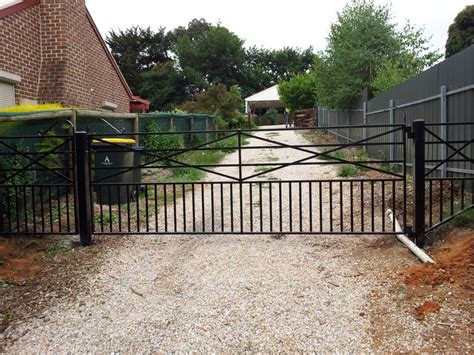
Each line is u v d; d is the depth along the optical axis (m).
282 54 55.06
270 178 9.63
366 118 12.12
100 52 11.34
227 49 47.22
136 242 5.48
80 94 10.04
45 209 6.69
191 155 12.48
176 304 3.84
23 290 4.20
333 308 3.66
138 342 3.29
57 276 4.48
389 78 13.67
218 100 25.23
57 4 9.20
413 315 3.45
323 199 7.46
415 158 4.86
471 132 5.92
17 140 6.18
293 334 3.32
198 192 8.51
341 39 17.48
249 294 3.97
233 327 3.44
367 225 5.80
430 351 3.01
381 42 17.06
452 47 17.23
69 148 7.39
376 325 3.38
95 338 3.36
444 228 5.19
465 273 3.90
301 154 13.33
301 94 30.44
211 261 4.77
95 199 7.48
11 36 8.23
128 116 9.55
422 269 4.12
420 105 7.81
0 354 3.18
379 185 7.82
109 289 4.16
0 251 5.11
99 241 5.52
